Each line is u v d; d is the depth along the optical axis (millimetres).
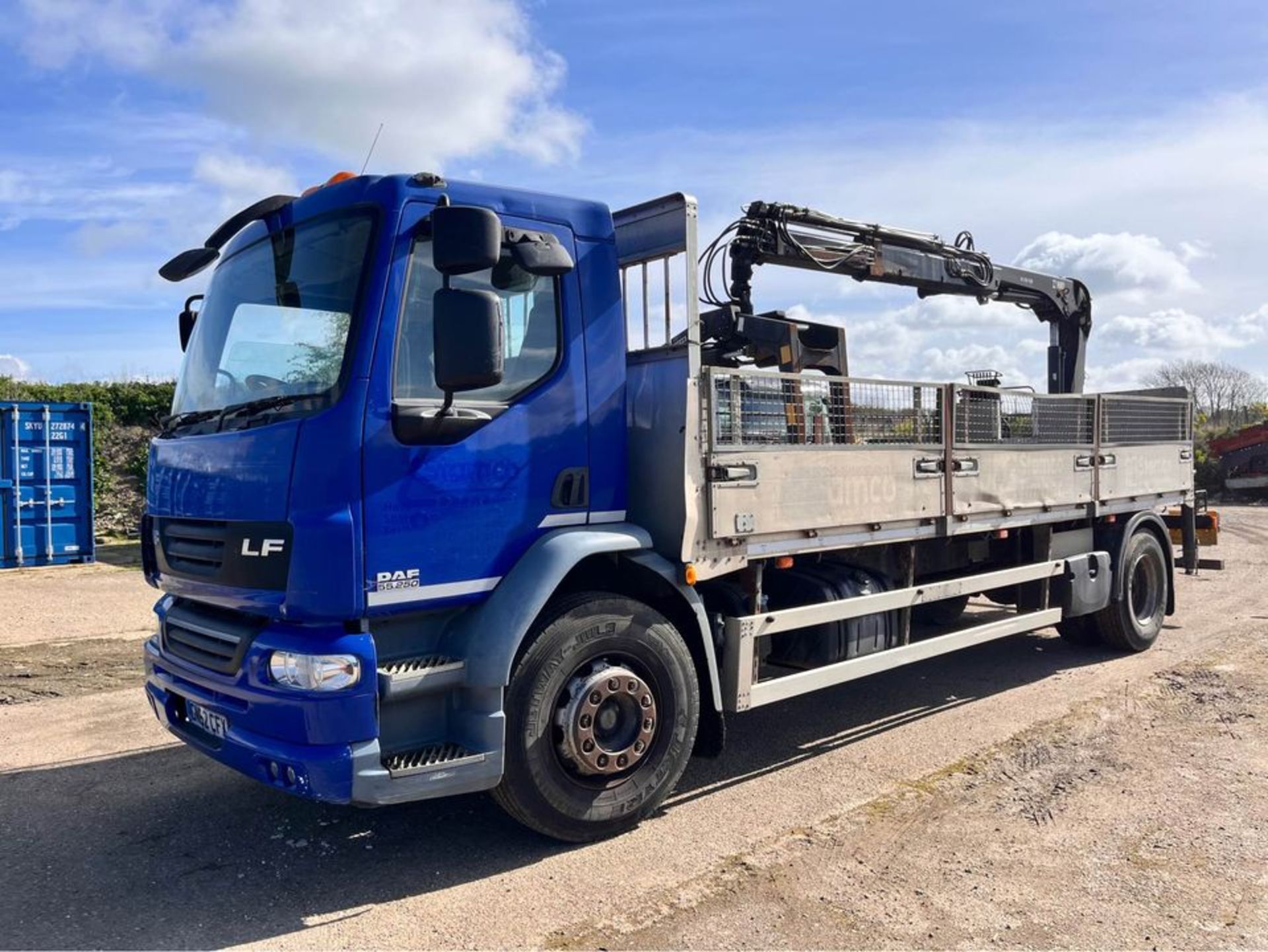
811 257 6656
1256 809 4359
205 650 3939
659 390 4520
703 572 4465
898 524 5602
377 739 3555
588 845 4129
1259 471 26016
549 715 3971
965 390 6125
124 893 3727
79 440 13664
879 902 3533
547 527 4102
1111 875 3725
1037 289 8742
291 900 3658
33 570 13102
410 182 3809
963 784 4738
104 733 5922
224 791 4875
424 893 3695
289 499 3535
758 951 3211
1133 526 7789
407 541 3672
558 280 4215
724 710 4645
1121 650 7750
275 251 4129
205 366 4371
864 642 5469
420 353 3789
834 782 4844
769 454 4754
